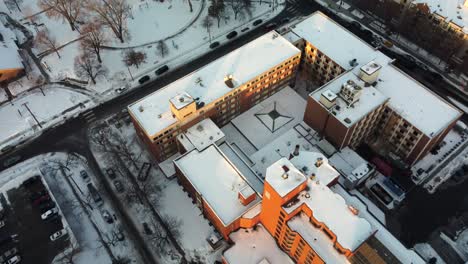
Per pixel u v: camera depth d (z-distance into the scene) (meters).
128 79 168.62
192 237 127.25
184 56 176.50
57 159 145.50
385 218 130.75
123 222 130.75
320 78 163.38
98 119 156.25
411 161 141.38
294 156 114.12
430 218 130.75
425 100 137.50
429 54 175.12
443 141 148.00
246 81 141.50
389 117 138.62
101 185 138.88
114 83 167.38
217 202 117.62
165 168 139.25
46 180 139.50
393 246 105.69
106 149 146.50
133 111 134.50
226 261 113.75
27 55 176.00
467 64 163.38
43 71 171.00
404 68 170.88
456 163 142.38
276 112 154.00
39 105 160.88
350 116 130.62
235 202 117.75
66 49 178.75
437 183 138.12
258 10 194.12
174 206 133.38
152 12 192.38
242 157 140.38
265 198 104.56
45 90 165.38
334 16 191.38
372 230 101.44
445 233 127.81
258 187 125.25
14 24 187.88
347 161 138.38
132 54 168.75
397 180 139.12
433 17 164.12
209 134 135.88
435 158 144.12
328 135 141.25
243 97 147.00
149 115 133.25
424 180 138.75
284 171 98.50
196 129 137.12
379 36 183.00
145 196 135.25
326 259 98.69
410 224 129.62
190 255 124.06
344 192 115.94
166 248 125.38
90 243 126.69
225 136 138.88
